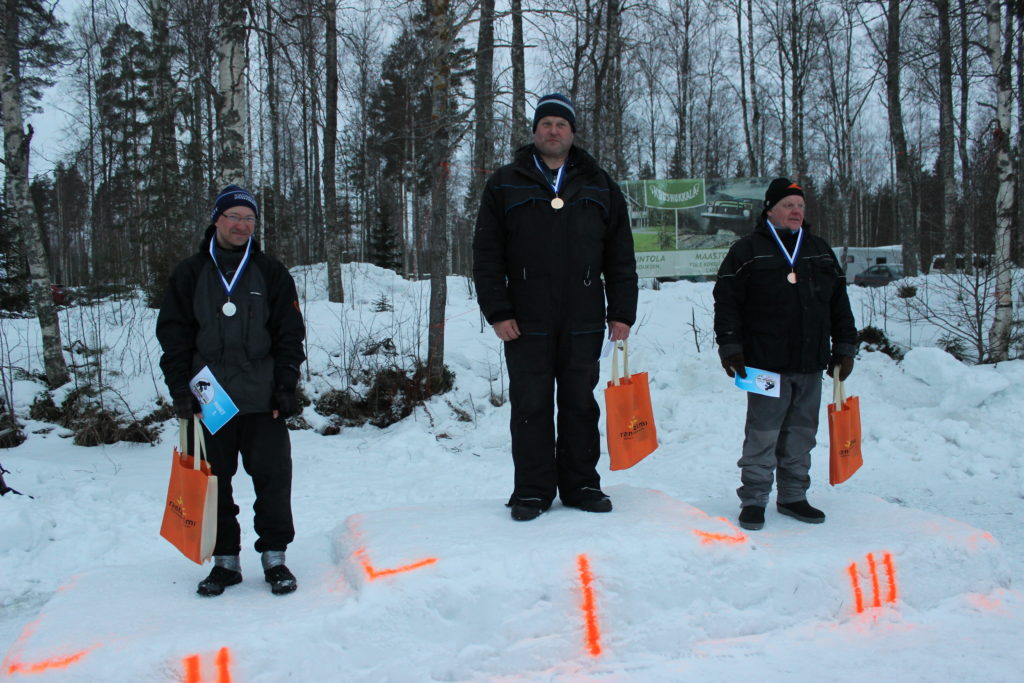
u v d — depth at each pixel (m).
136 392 8.75
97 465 7.17
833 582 3.22
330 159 14.87
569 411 3.63
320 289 17.05
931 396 8.32
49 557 4.61
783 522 3.96
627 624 2.92
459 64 9.76
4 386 8.41
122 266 13.09
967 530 3.67
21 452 7.73
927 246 25.80
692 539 3.09
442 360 9.33
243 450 3.23
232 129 9.30
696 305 12.63
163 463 7.30
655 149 33.12
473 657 2.72
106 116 21.67
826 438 7.37
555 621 2.84
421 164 22.03
